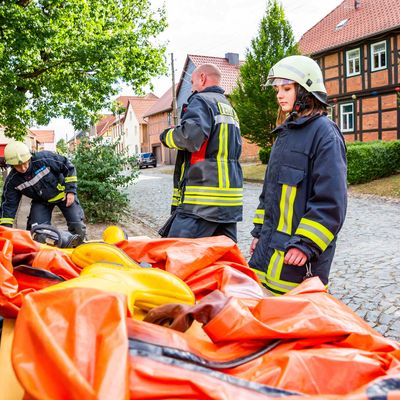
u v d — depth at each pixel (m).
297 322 1.50
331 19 30.11
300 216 2.52
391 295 5.22
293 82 2.55
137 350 1.22
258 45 24.47
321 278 2.53
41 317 1.21
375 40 25.02
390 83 24.53
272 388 1.21
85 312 1.22
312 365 1.33
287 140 2.60
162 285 1.84
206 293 2.16
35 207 5.57
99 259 2.22
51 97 17.98
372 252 7.28
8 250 2.03
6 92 13.93
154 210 13.53
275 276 2.57
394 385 1.18
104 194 10.34
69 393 1.00
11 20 12.08
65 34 15.64
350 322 1.55
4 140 32.22
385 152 17.95
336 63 27.47
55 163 5.47
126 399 1.03
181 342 1.36
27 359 1.11
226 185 3.77
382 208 12.45
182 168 3.90
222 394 1.13
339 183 2.38
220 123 3.73
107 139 10.98
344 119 27.62
